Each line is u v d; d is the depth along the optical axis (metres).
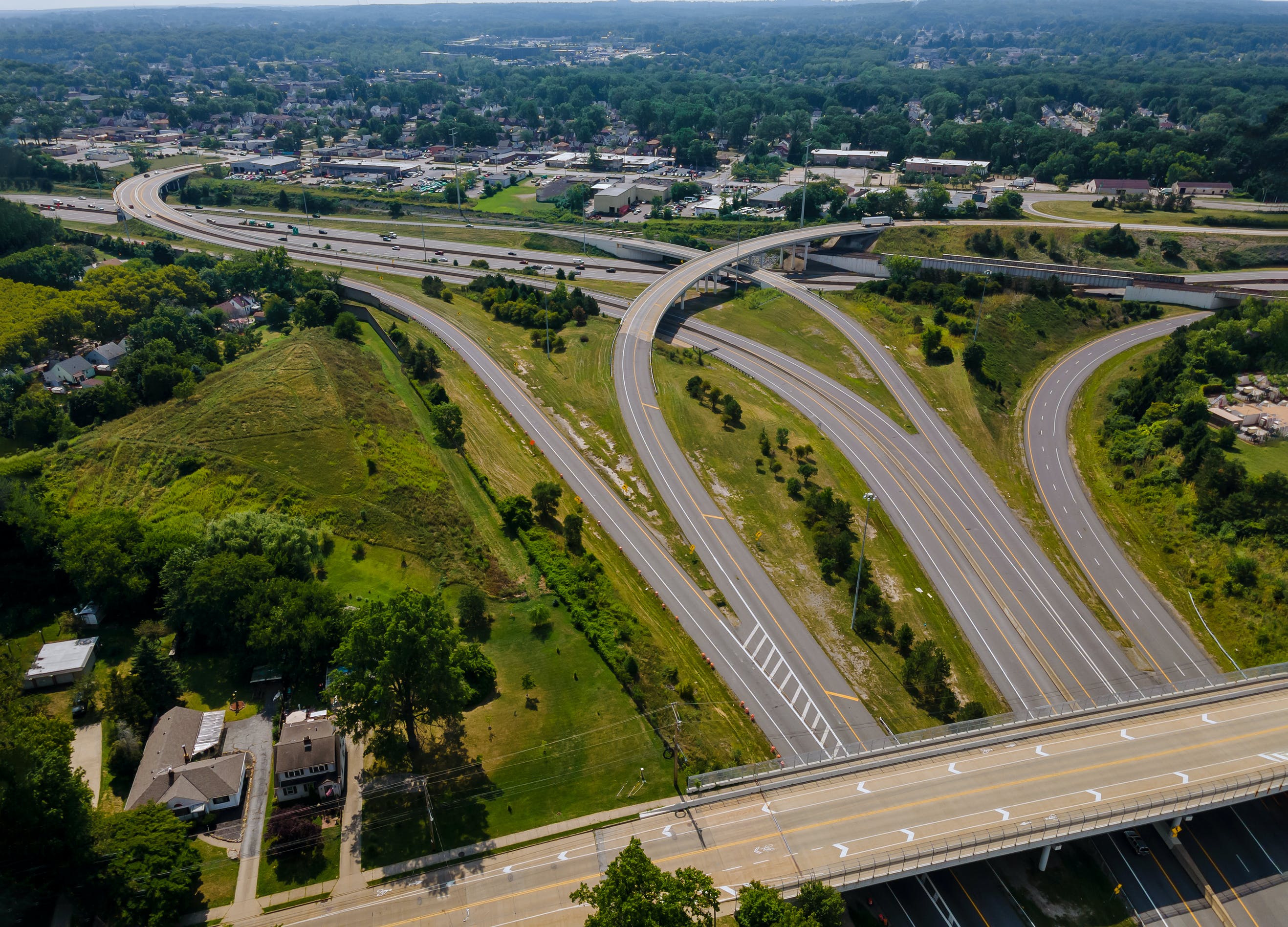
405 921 85.19
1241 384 190.12
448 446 170.12
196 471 150.00
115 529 127.06
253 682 113.25
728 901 85.00
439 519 146.12
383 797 98.56
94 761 101.12
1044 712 115.00
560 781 101.25
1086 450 185.62
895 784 99.75
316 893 87.94
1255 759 103.75
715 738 109.19
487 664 114.94
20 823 80.38
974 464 180.62
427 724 104.25
